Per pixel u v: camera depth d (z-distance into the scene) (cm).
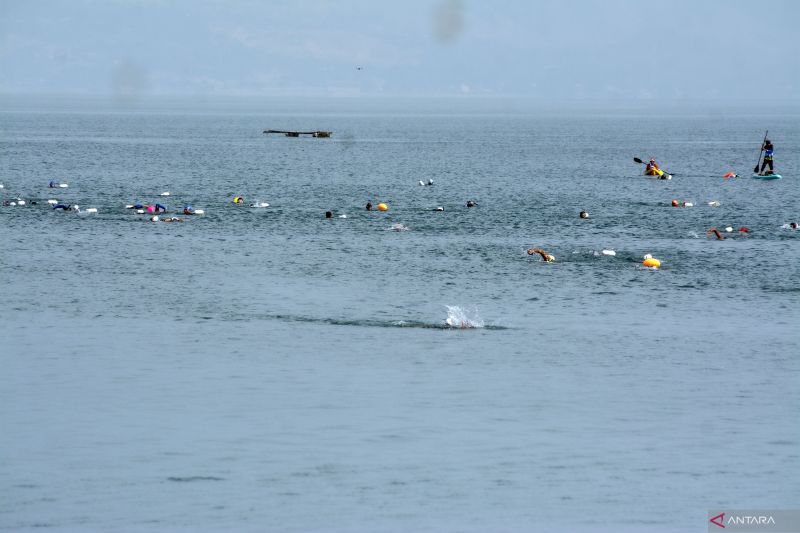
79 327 15075
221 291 17750
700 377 12900
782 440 10625
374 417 11206
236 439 10475
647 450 10331
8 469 9638
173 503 8969
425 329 15238
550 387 12381
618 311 16612
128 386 12244
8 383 12300
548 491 9300
